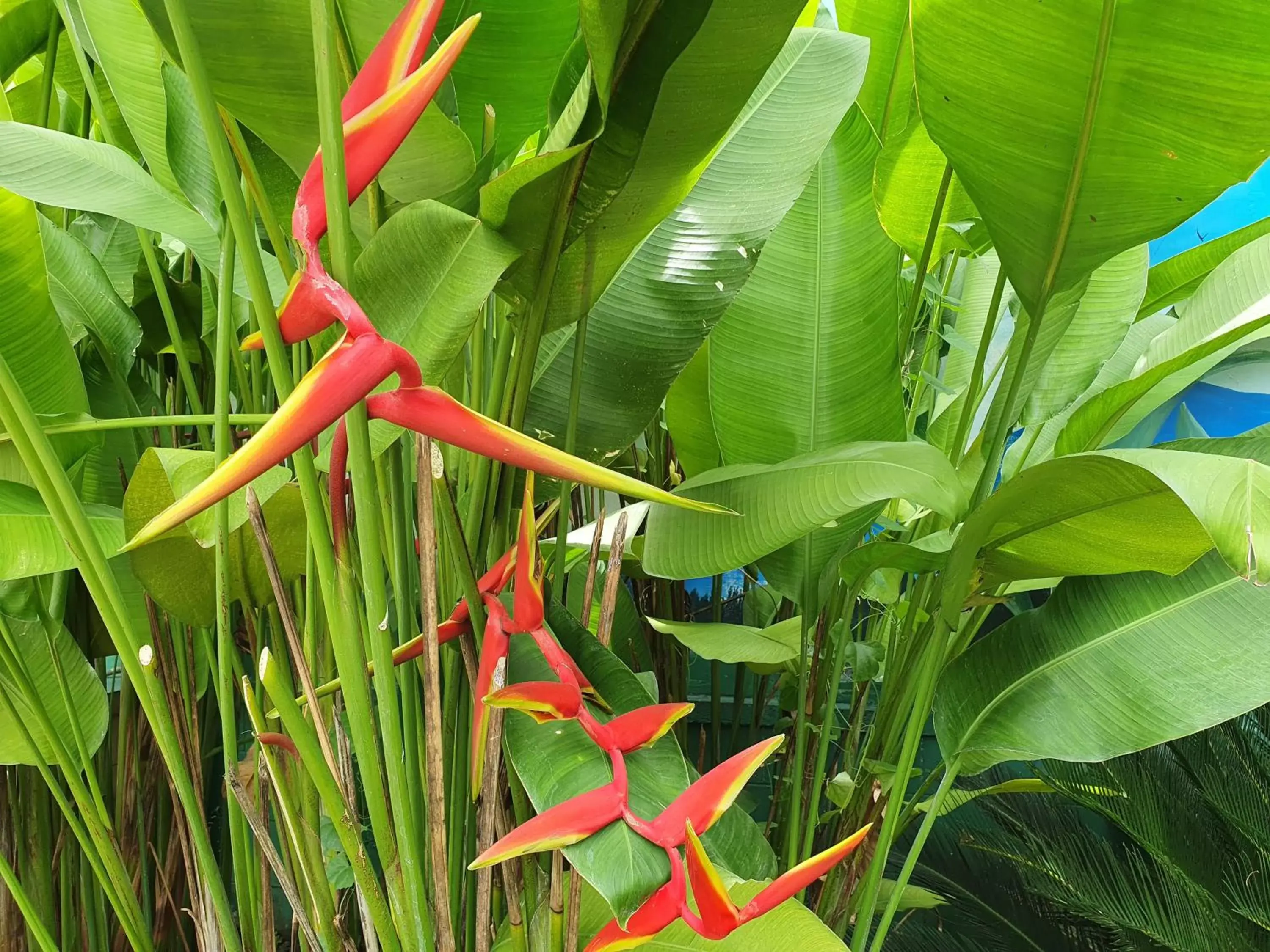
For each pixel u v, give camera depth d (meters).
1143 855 1.88
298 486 0.73
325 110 0.46
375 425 0.60
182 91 0.87
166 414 1.24
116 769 1.14
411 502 0.80
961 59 0.78
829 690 1.19
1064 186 0.82
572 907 0.66
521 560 0.62
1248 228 1.20
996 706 1.02
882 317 1.07
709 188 0.93
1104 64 0.73
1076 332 1.19
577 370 0.79
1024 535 0.94
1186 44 0.69
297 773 0.85
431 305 0.59
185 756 0.86
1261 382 2.06
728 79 0.60
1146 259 1.20
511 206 0.60
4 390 0.61
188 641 0.86
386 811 0.63
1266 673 0.91
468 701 0.75
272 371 0.53
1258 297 1.14
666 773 0.65
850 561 1.05
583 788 0.63
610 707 0.67
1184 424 1.95
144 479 0.70
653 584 1.61
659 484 1.54
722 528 0.91
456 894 0.75
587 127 0.60
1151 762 1.77
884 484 0.84
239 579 0.79
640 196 0.68
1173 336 1.21
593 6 0.50
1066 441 1.09
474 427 0.46
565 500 0.81
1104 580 1.04
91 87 0.98
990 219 0.89
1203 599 0.97
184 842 0.90
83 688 0.96
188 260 1.20
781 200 0.92
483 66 0.76
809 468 0.89
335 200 0.47
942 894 1.84
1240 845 1.68
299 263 0.65
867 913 1.01
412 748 0.73
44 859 1.08
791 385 1.08
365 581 0.58
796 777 1.11
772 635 1.27
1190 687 0.93
